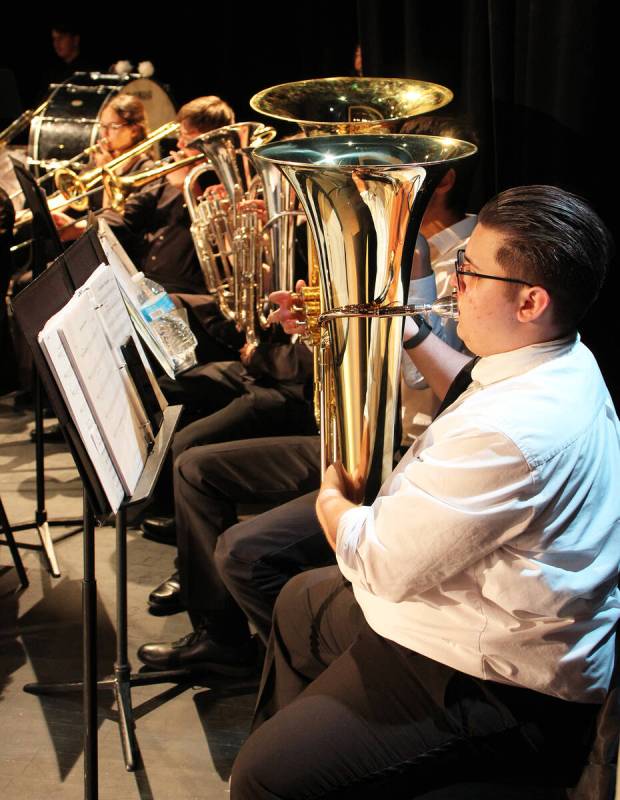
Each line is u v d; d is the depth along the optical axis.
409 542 1.22
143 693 2.11
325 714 1.32
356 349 1.42
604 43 2.06
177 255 3.39
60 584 2.59
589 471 1.21
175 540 2.83
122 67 4.99
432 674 1.31
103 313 1.50
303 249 2.55
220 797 1.80
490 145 2.55
